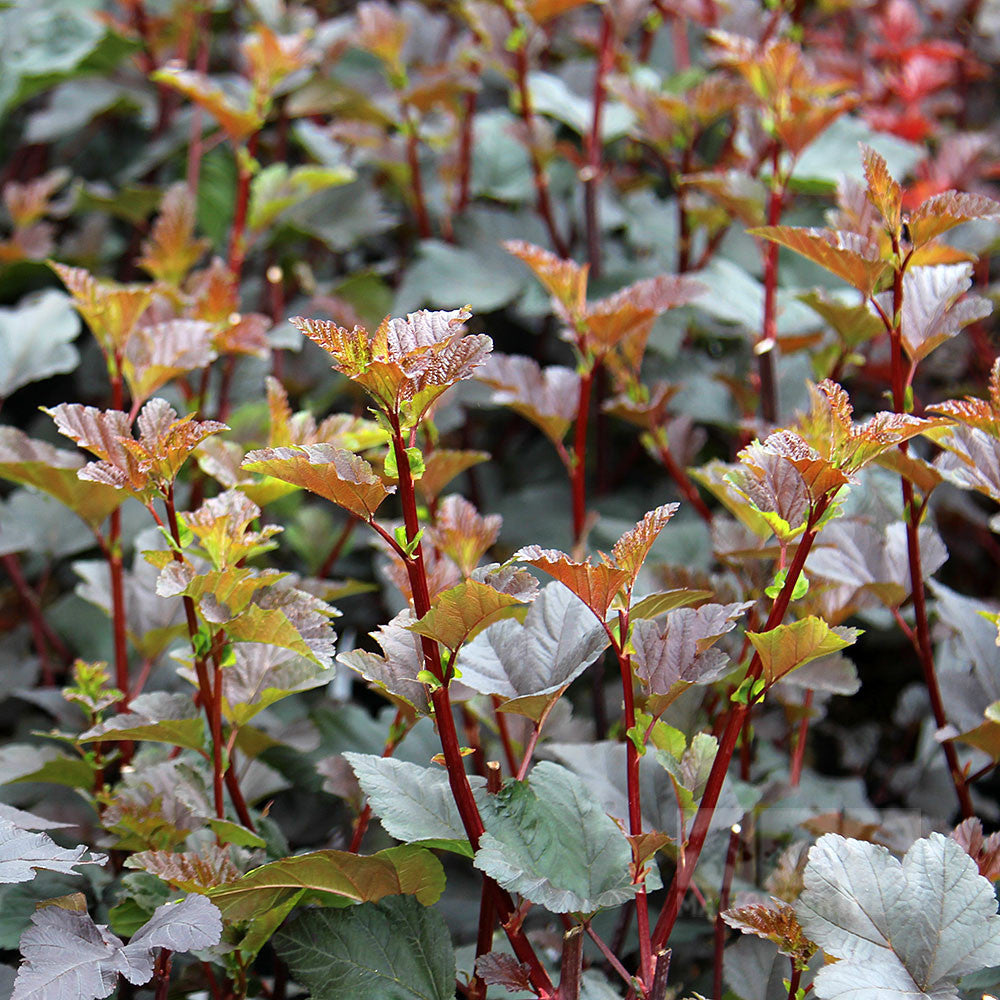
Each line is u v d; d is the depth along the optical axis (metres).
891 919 1.41
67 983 1.38
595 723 1.68
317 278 2.32
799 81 1.71
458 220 2.11
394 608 1.84
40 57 2.32
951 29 2.63
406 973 1.45
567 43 2.56
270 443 1.56
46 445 1.58
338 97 2.17
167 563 1.46
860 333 1.67
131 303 1.59
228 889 1.43
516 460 2.15
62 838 1.60
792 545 1.57
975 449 1.52
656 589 1.60
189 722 1.49
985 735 1.53
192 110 2.48
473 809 1.43
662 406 1.72
